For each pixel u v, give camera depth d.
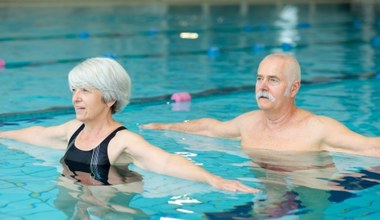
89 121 3.96
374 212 3.04
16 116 5.46
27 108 5.80
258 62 9.13
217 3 22.73
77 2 21.61
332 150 4.28
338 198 3.27
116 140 3.91
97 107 3.88
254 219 2.93
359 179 3.65
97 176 3.70
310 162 4.02
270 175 3.74
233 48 10.88
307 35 13.13
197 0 23.05
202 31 13.83
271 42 11.83
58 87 6.89
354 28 14.69
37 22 15.24
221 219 2.94
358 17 17.70
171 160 3.74
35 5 20.36
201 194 3.33
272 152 4.28
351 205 3.16
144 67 8.55
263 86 4.21
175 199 3.25
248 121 4.57
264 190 3.42
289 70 4.19
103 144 3.93
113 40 11.97
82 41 11.74
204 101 6.25
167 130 4.96
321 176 3.70
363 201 3.22
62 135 4.33
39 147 4.41
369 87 6.96
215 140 4.64
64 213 3.03
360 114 5.50
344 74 7.97
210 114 5.64
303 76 7.81
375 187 3.48
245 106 6.00
